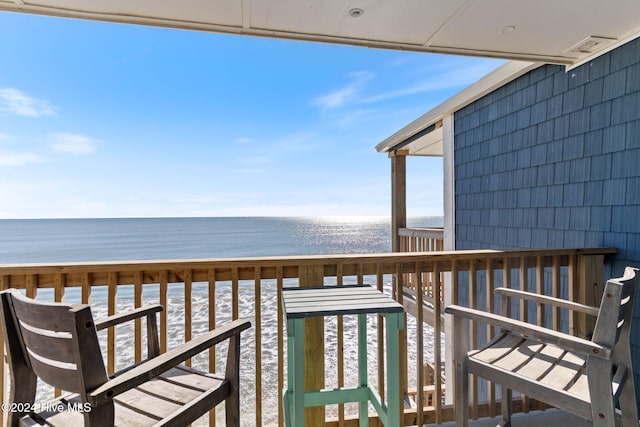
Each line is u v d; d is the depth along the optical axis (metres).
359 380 1.78
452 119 4.52
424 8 1.97
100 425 0.98
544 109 3.07
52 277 1.64
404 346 2.04
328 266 1.90
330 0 1.88
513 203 3.47
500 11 1.98
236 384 1.42
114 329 1.70
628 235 2.32
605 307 1.18
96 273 1.68
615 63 2.42
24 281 1.61
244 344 6.60
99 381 0.99
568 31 2.22
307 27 2.16
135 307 1.70
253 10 1.97
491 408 2.09
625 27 2.17
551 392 1.30
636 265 2.27
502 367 1.47
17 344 1.17
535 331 1.31
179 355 1.16
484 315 1.47
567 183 2.83
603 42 2.36
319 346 1.82
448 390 3.99
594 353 1.18
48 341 1.03
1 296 1.16
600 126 2.54
